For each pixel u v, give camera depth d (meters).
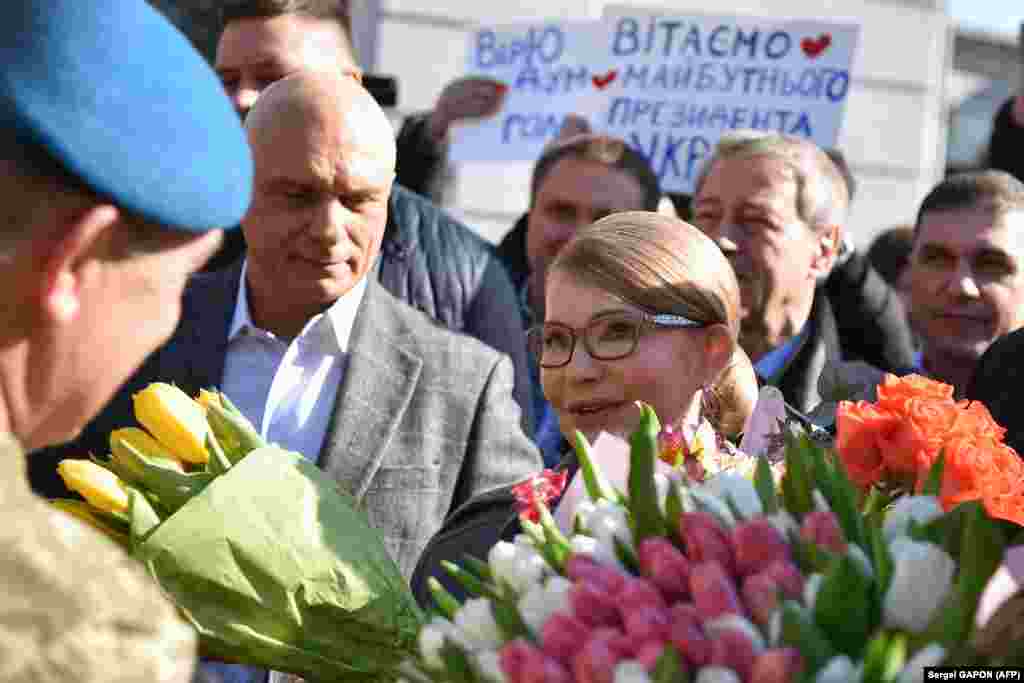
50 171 1.09
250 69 3.26
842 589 1.17
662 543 1.25
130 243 1.15
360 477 2.45
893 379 1.67
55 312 1.11
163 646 1.00
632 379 1.92
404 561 2.42
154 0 5.33
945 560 1.21
